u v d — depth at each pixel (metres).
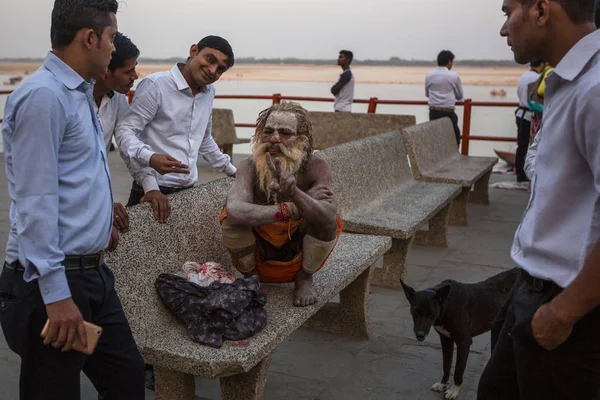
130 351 2.45
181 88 3.71
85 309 2.24
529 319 2.07
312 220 2.95
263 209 2.98
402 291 5.24
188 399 3.04
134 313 2.98
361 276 4.23
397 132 6.95
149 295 3.09
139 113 3.63
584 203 1.94
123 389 2.44
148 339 2.88
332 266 3.86
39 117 2.05
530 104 6.67
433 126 8.06
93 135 2.28
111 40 2.28
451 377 3.76
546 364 2.07
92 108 2.30
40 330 2.18
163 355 2.75
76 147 2.19
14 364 3.75
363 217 5.22
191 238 3.50
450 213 7.39
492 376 2.37
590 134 1.82
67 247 2.18
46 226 2.05
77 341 2.13
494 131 12.57
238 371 2.69
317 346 4.20
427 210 5.50
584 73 1.91
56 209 2.09
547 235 2.03
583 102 1.84
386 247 4.36
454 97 10.40
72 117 2.16
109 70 3.14
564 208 1.98
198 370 2.69
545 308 1.90
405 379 3.75
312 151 3.22
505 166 11.17
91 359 2.43
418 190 6.41
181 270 3.34
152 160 3.29
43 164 2.05
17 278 2.19
